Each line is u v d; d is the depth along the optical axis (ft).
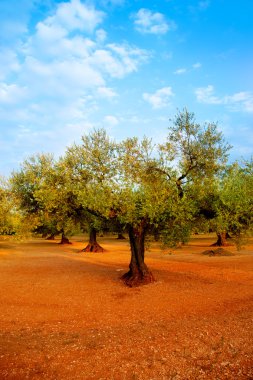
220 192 59.52
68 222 79.66
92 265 91.56
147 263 91.40
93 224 74.18
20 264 94.32
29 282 65.98
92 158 65.98
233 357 27.04
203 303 48.06
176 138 62.90
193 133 62.44
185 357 27.48
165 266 84.64
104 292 56.85
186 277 68.13
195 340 31.27
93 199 58.13
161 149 62.39
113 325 38.83
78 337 34.01
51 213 72.95
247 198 58.13
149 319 41.01
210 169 62.08
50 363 26.84
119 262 98.94
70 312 45.03
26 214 82.02
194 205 60.03
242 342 30.14
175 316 42.01
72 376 24.58
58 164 66.80
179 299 50.83
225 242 147.64
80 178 65.41
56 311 45.55
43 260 104.83
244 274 71.41
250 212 58.23
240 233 62.75
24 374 24.89
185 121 62.80
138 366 26.02
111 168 64.75
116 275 72.64
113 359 27.45
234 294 52.95
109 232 72.95
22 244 185.88
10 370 25.52
